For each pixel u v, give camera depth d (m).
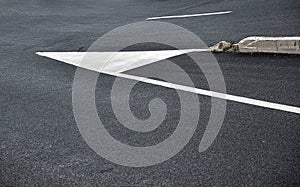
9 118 4.69
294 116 3.94
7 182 3.32
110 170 3.37
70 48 7.95
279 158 3.24
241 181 3.00
